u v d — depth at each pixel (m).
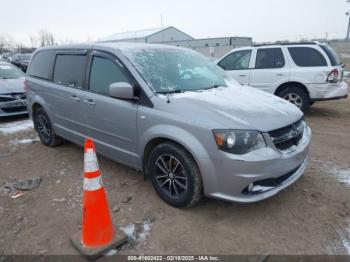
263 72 7.54
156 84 3.51
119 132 3.75
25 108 7.79
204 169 2.95
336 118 7.27
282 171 2.98
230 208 3.35
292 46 7.27
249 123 2.92
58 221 3.21
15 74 8.84
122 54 3.73
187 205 3.24
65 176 4.31
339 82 6.96
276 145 2.99
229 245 2.79
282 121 3.09
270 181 2.97
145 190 3.80
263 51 7.63
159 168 3.43
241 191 2.88
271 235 2.91
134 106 3.49
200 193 3.14
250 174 2.81
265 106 3.33
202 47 37.56
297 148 3.19
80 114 4.31
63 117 4.76
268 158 2.84
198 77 4.00
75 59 4.46
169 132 3.13
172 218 3.20
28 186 4.01
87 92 4.13
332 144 5.34
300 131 3.32
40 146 5.64
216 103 3.24
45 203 3.59
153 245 2.80
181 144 3.05
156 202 3.51
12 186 4.04
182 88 3.64
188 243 2.82
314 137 5.77
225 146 2.83
